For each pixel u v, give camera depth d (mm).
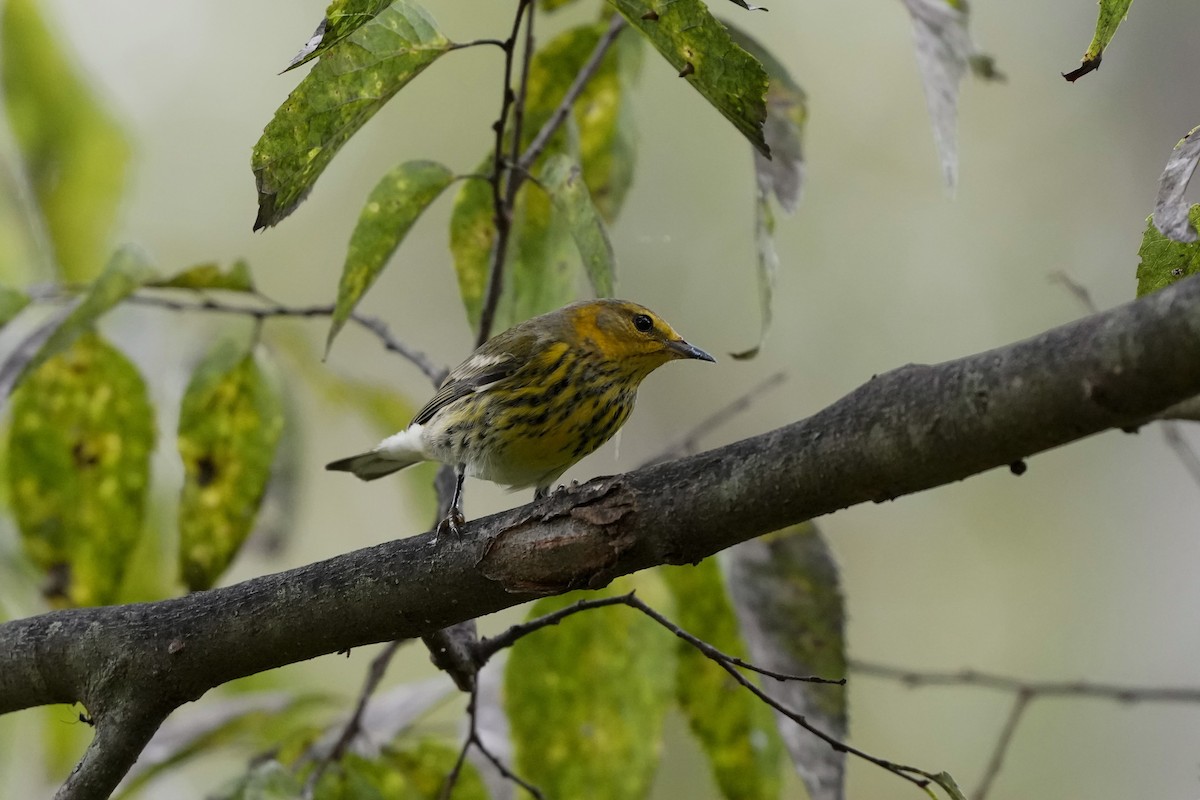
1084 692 10016
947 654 18109
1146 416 5102
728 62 6426
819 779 8367
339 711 11000
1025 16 20828
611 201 11398
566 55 11227
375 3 6109
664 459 10148
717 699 9508
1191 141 6027
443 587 6805
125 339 12625
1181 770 16812
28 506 10070
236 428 9977
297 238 20578
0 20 11664
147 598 12492
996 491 19016
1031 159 20141
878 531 19000
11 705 7594
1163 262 6207
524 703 9203
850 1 20672
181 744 10141
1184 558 18094
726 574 9055
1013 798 17000
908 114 20375
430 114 20812
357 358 20203
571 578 6484
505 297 10367
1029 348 5258
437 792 9828
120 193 11945
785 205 9461
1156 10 20094
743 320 19469
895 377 5703
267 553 11734
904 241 19859
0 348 12398
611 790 9070
